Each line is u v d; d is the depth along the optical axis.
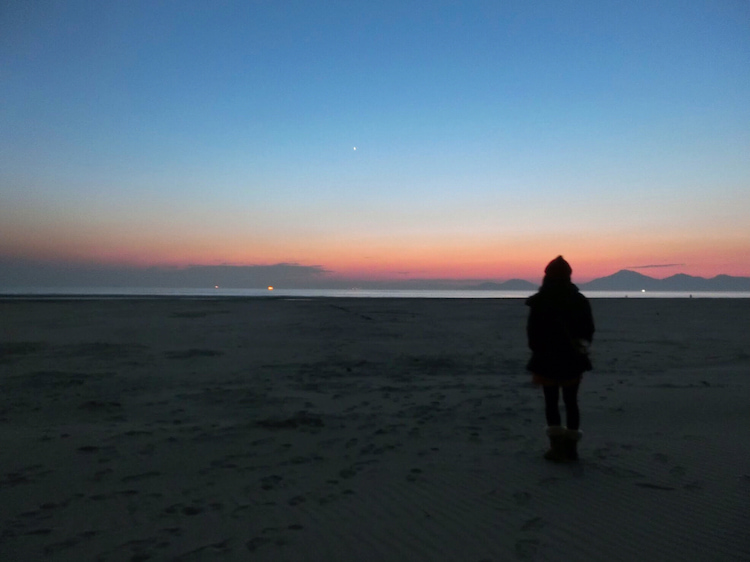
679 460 5.06
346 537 3.54
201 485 4.52
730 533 3.55
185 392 8.68
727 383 9.17
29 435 6.09
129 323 22.45
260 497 4.25
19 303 39.84
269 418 6.81
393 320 24.80
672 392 8.36
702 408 7.25
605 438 5.89
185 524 3.74
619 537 3.51
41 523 3.76
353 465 5.05
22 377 9.95
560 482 4.50
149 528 3.68
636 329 20.59
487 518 3.82
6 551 3.33
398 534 3.58
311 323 22.86
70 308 33.41
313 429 6.36
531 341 5.14
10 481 4.59
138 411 7.37
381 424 6.59
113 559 3.24
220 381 9.70
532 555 3.28
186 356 12.88
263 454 5.41
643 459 5.11
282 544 3.44
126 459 5.21
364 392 8.66
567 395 5.08
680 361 12.09
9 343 15.33
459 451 5.46
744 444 5.57
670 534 3.54
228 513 3.93
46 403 7.85
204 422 6.75
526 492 4.29
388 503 4.11
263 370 10.90
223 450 5.54
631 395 8.16
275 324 22.28
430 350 14.18
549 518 3.80
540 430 6.27
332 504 4.10
